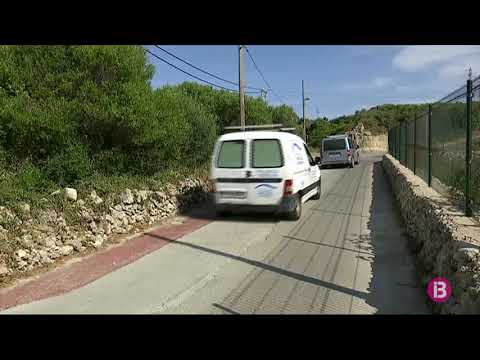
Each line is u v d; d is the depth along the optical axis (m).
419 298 4.36
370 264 5.61
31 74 7.97
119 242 7.13
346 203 11.00
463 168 5.73
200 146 13.26
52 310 4.31
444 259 4.27
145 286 4.97
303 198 9.77
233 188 8.84
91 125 8.44
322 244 6.79
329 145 24.91
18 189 6.57
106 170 9.09
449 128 6.72
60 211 6.60
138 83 8.90
